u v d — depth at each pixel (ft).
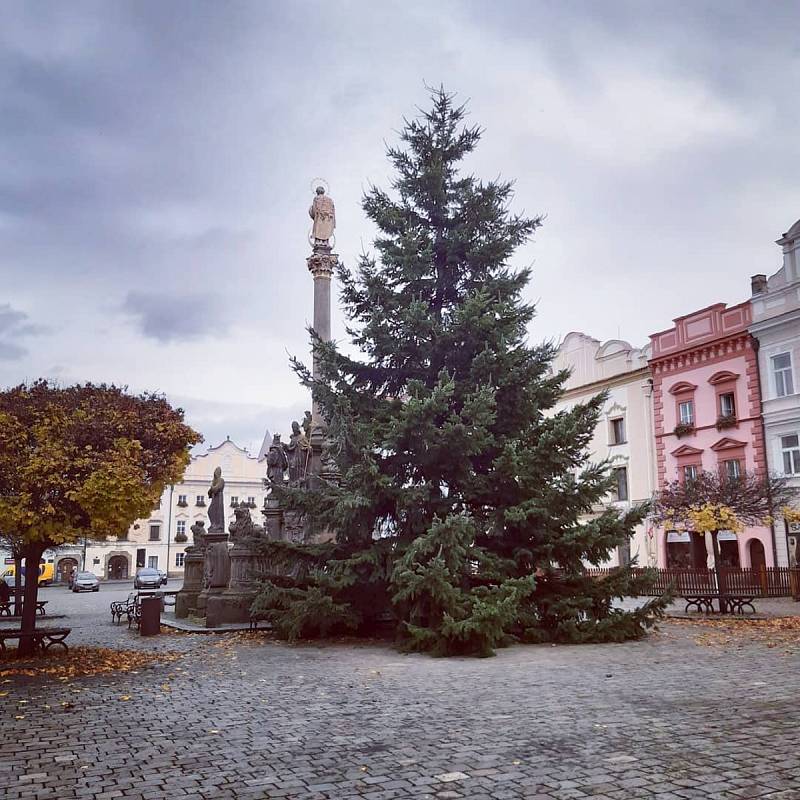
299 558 49.85
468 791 17.25
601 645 44.86
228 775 18.90
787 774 17.75
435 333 49.80
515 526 47.14
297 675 35.50
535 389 50.47
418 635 42.32
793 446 104.63
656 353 127.44
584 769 18.66
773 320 106.73
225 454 254.88
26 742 22.54
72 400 44.45
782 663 36.19
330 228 82.74
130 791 17.71
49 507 40.63
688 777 17.76
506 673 34.91
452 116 56.03
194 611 69.51
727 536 110.73
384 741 22.11
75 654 44.57
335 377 51.57
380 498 47.47
